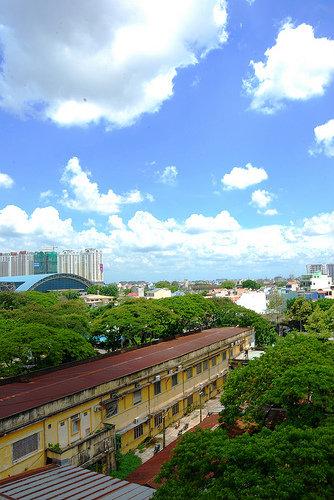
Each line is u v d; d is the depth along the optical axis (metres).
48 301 89.25
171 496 15.95
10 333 41.31
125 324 54.12
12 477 23.55
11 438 25.44
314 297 131.38
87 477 23.23
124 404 35.91
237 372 28.62
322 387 22.30
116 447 32.75
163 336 63.09
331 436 16.91
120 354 47.91
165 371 41.56
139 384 37.72
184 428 40.25
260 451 16.34
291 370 24.31
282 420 24.73
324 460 15.66
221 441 18.22
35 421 26.75
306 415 22.06
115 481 22.45
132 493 20.72
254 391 25.45
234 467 16.12
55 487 21.61
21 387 33.00
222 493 14.76
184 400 45.03
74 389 31.56
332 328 72.31
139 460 33.38
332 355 29.33
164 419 38.03
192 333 64.81
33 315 52.91
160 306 61.25
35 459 26.69
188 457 17.80
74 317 57.12
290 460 15.85
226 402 26.72
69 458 27.39
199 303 71.75
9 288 175.00
